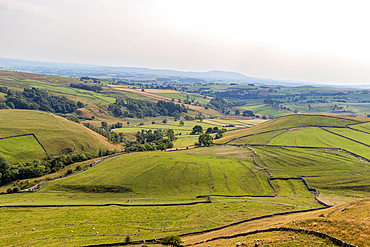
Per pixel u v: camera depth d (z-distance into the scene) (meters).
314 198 86.06
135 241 53.94
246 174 109.38
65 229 62.84
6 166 108.62
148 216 71.31
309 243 33.78
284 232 40.00
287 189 95.62
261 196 90.19
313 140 148.50
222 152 142.50
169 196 91.50
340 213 46.25
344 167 109.50
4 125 149.50
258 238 40.41
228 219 66.12
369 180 96.69
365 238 30.88
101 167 118.56
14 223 67.19
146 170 111.25
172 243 44.91
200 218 68.06
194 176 107.12
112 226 64.56
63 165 127.25
